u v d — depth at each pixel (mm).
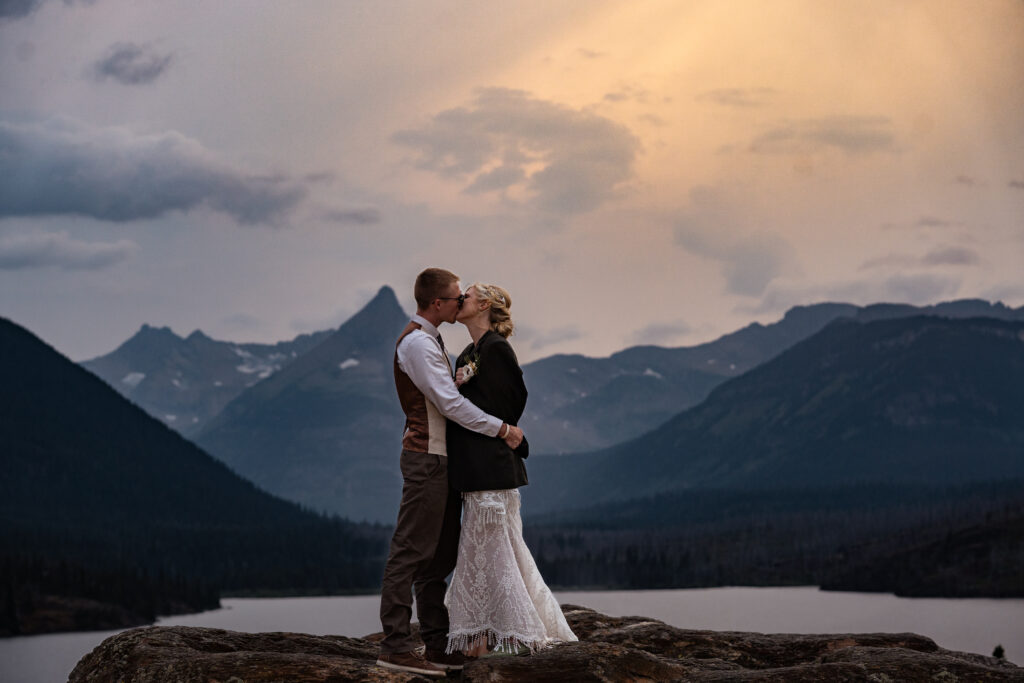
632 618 10891
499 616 7641
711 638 9594
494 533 7672
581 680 7031
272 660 7023
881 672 6961
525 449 7871
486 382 7648
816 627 158375
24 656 138875
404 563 7516
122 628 179000
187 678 6898
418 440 7605
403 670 7270
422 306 7730
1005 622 165500
